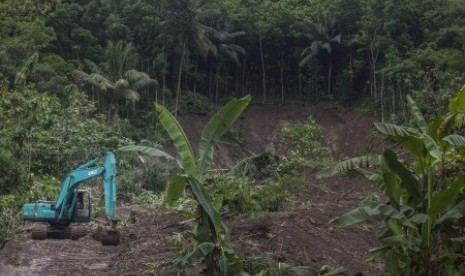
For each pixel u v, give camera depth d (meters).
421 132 10.18
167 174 29.08
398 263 10.05
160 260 12.30
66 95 36.41
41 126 26.23
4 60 36.50
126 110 43.53
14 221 17.77
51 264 13.41
